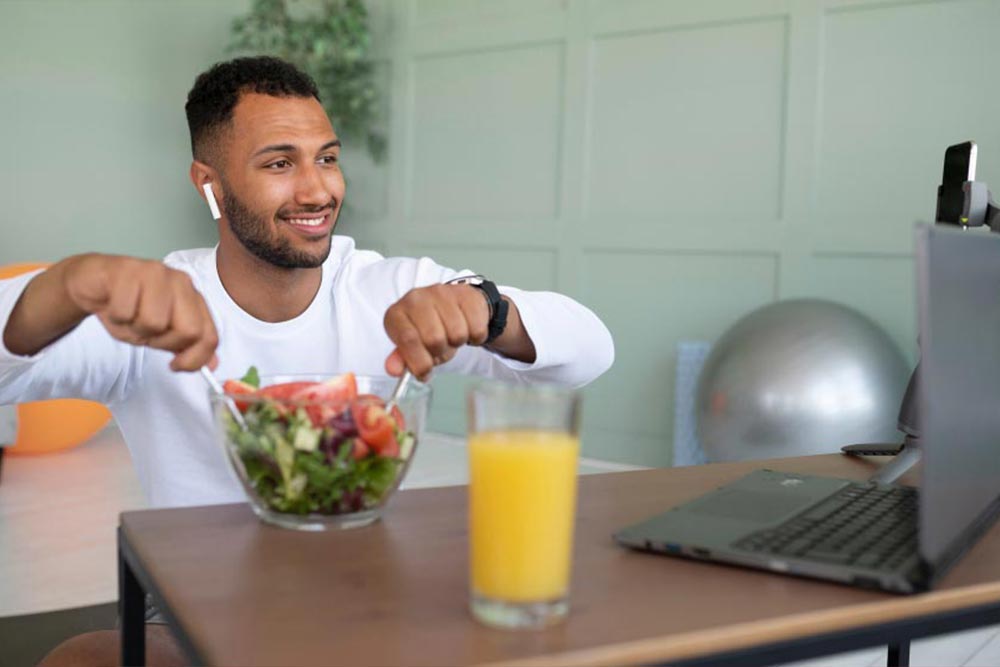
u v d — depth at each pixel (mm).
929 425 642
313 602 637
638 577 691
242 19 4703
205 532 797
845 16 3418
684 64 3783
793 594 659
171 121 4852
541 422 583
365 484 808
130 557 791
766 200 3621
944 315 667
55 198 4520
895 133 3346
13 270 3314
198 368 823
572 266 4129
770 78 3588
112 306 787
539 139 4211
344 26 4559
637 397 3967
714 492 901
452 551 760
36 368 1089
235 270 1275
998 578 699
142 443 1255
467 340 987
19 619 1939
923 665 1988
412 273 1379
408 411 836
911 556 702
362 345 1337
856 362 3020
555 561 593
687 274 3822
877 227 3389
